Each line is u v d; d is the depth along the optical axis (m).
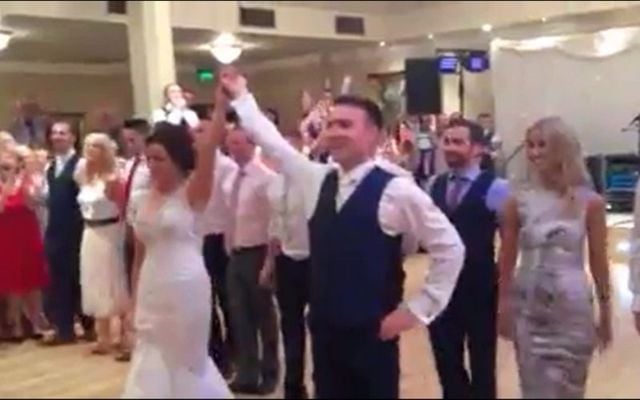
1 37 5.71
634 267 3.73
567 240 2.94
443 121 4.12
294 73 11.69
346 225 2.33
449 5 12.59
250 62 11.62
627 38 5.36
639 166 4.21
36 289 5.59
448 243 2.38
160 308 2.95
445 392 2.95
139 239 3.06
